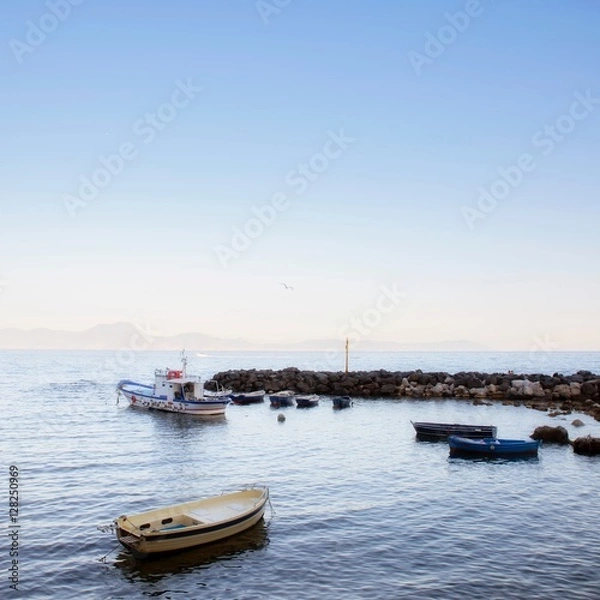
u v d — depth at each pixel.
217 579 20.55
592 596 19.22
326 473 36.28
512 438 49.47
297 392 86.00
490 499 30.53
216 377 95.00
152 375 141.12
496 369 167.00
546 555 22.73
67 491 31.67
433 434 49.97
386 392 83.69
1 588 19.77
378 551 23.03
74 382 115.94
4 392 92.75
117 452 43.16
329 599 19.02
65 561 22.02
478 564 21.83
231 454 42.50
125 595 19.38
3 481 33.91
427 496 30.97
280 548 23.28
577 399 75.50
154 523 23.31
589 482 34.38
